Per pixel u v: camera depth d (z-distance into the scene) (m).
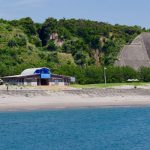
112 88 145.88
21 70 193.25
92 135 81.38
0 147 70.12
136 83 178.62
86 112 115.12
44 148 69.00
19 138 78.50
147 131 85.88
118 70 192.88
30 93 131.50
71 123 97.19
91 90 139.50
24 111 115.00
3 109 117.25
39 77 163.12
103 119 103.56
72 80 174.38
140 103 133.88
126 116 108.62
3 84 162.12
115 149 67.56
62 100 130.50
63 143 73.12
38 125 94.06
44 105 123.75
